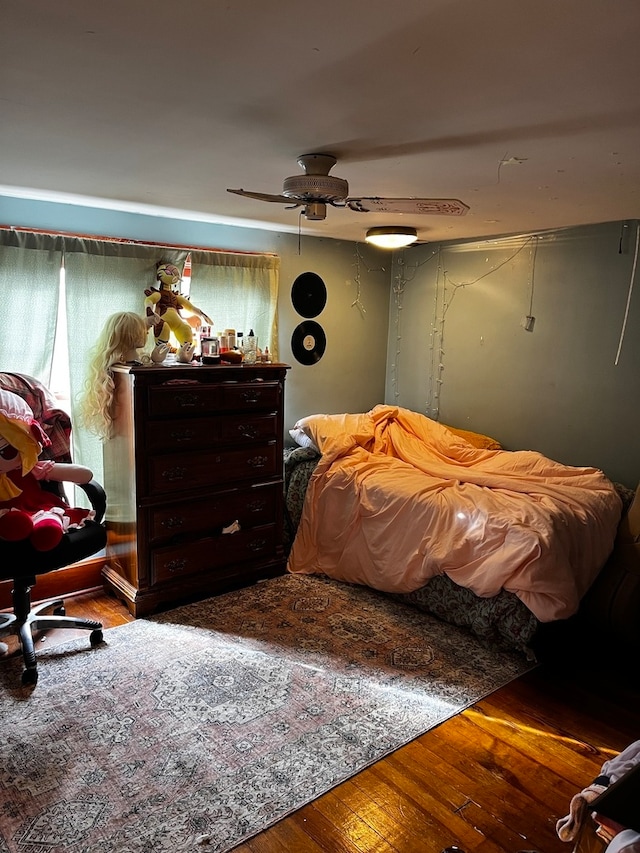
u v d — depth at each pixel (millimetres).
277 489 3641
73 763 2104
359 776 2090
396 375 4891
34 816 1878
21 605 2816
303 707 2441
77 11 1155
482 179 2439
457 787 2055
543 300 3889
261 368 3457
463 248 4297
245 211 3332
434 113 1679
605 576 3039
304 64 1384
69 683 2566
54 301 3150
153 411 3059
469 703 2512
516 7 1100
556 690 2631
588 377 3729
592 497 3137
